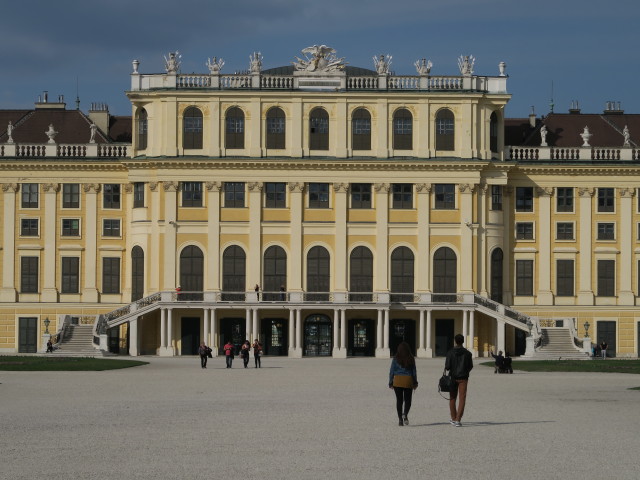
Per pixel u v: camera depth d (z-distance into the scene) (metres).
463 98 105.62
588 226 108.38
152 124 105.62
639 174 108.62
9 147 107.62
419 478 30.73
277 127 105.44
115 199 107.75
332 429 40.47
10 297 106.81
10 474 31.12
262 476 31.00
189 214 104.81
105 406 48.84
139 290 105.62
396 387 41.19
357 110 105.62
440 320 105.38
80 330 101.25
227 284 104.56
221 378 68.69
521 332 105.81
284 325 105.06
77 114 113.69
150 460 33.59
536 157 108.50
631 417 44.47
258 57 105.94
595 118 115.06
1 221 107.44
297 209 104.94
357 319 105.19
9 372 71.38
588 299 107.81
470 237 105.00
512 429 40.38
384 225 105.00
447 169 105.19
